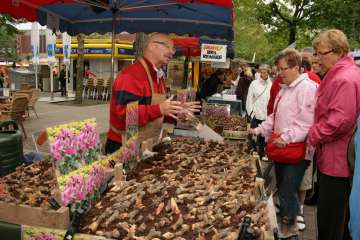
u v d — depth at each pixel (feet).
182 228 6.03
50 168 8.93
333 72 8.96
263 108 21.85
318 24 56.49
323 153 9.20
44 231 6.25
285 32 62.69
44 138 7.47
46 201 6.58
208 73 32.09
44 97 63.98
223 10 14.34
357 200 6.25
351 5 49.32
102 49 66.54
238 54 119.55
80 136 6.66
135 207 6.77
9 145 9.50
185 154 10.64
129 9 15.37
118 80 9.46
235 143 13.51
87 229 6.01
